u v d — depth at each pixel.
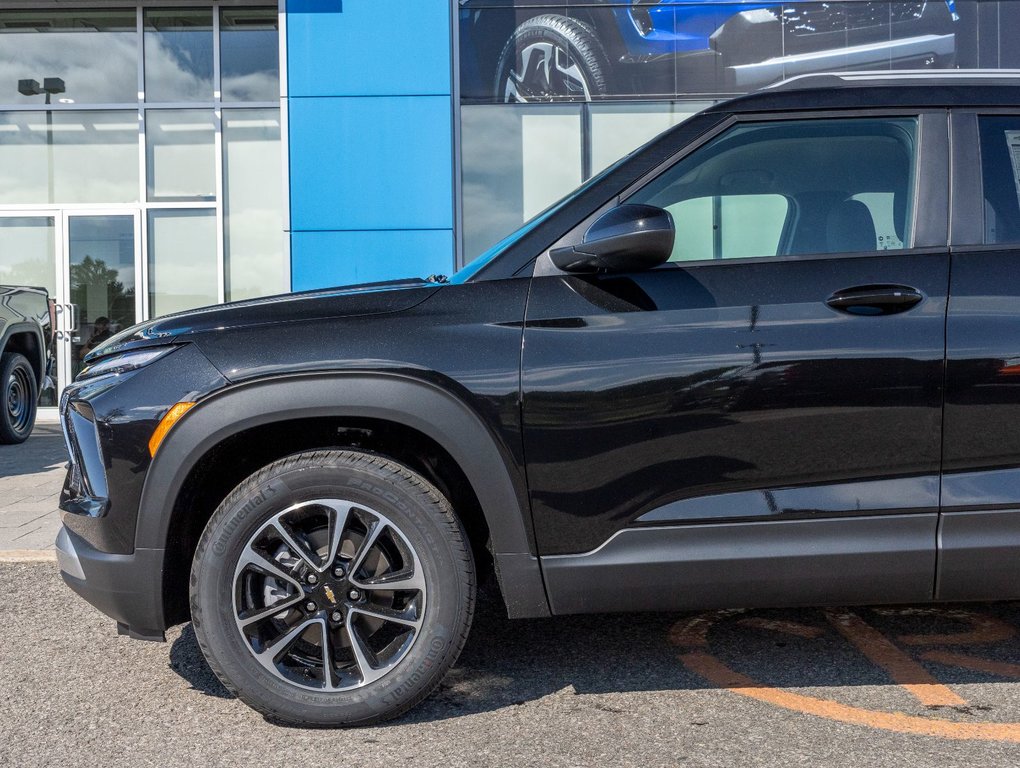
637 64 9.49
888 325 2.27
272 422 2.27
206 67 10.78
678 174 2.46
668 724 2.30
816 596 2.31
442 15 8.84
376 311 2.35
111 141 10.84
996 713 2.34
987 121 2.46
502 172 9.53
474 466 2.27
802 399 2.26
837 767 2.05
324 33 8.84
